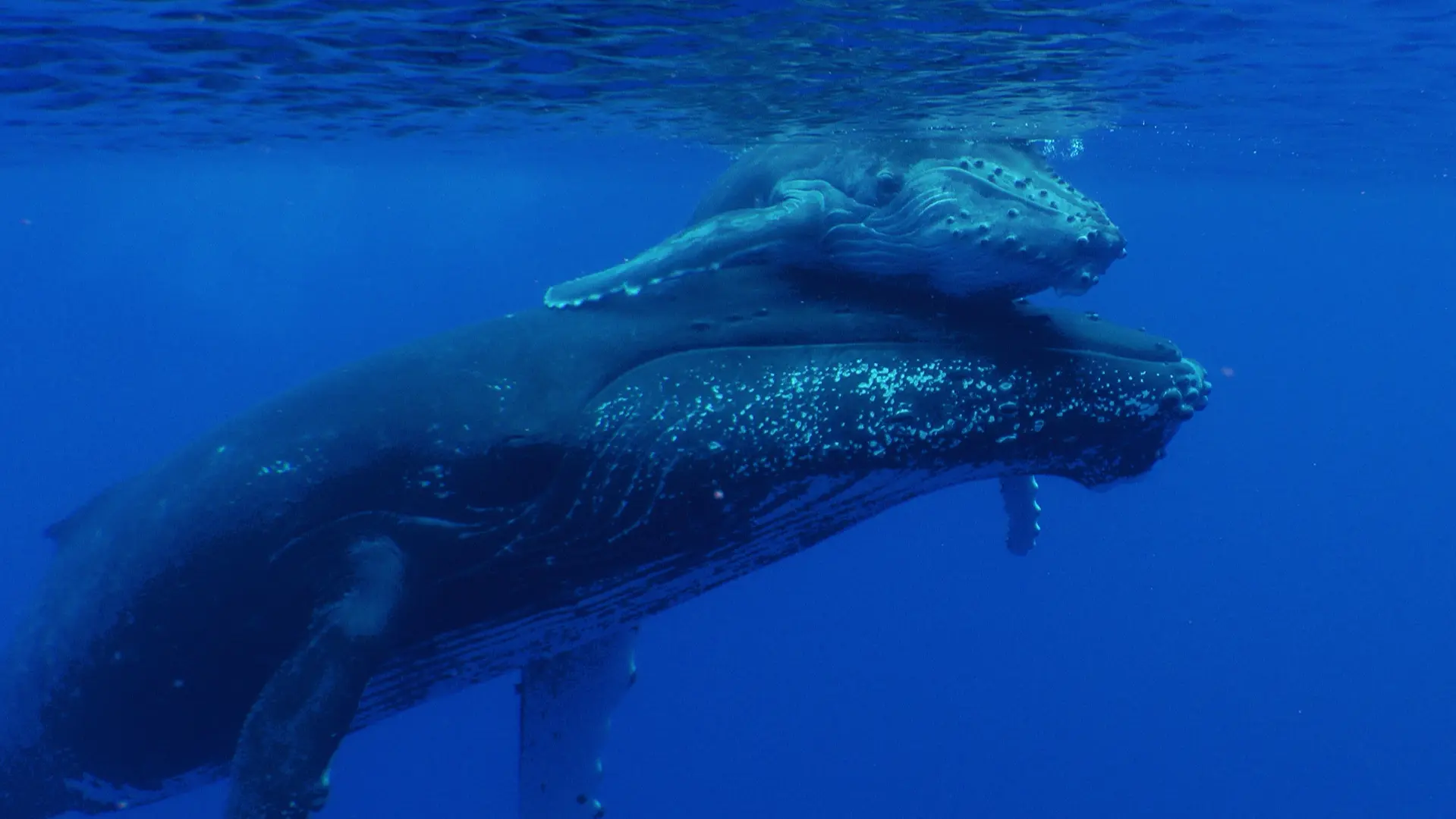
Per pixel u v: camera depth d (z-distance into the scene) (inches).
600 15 441.1
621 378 253.3
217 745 265.3
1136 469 266.2
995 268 258.5
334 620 224.7
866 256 269.7
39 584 290.2
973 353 252.1
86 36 497.7
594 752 323.9
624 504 243.1
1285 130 910.4
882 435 241.3
